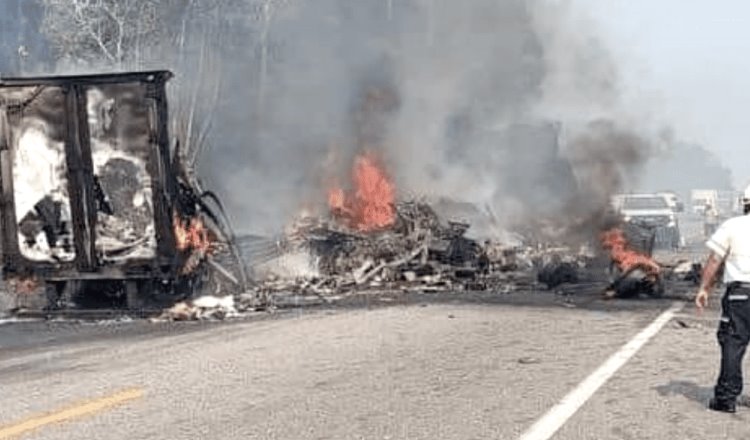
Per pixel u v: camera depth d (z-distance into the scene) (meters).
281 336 12.74
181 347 12.04
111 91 15.82
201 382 9.54
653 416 7.82
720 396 8.00
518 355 10.98
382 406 8.27
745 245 7.95
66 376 10.21
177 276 16.11
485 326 13.61
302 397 8.70
